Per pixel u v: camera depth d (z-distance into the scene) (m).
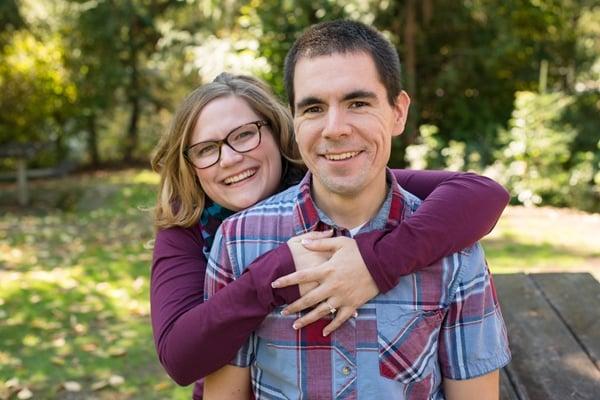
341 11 8.98
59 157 13.84
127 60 14.52
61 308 4.59
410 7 9.45
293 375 1.46
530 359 2.13
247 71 9.05
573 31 11.05
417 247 1.41
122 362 3.75
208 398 1.55
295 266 1.40
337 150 1.38
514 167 8.50
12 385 3.38
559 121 9.04
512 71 10.60
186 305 1.57
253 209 1.56
